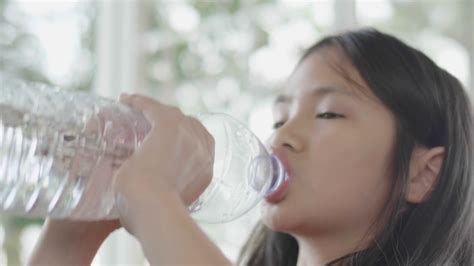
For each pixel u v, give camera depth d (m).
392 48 1.08
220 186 0.99
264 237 1.23
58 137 0.85
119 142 0.83
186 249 0.67
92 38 1.95
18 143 0.84
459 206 1.07
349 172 0.97
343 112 1.00
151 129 0.75
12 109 0.84
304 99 1.02
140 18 1.98
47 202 0.85
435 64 1.12
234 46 1.99
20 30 1.83
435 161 1.06
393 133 1.01
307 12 1.98
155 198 0.69
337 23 1.93
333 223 0.97
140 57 1.98
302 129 0.99
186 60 2.00
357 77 1.02
